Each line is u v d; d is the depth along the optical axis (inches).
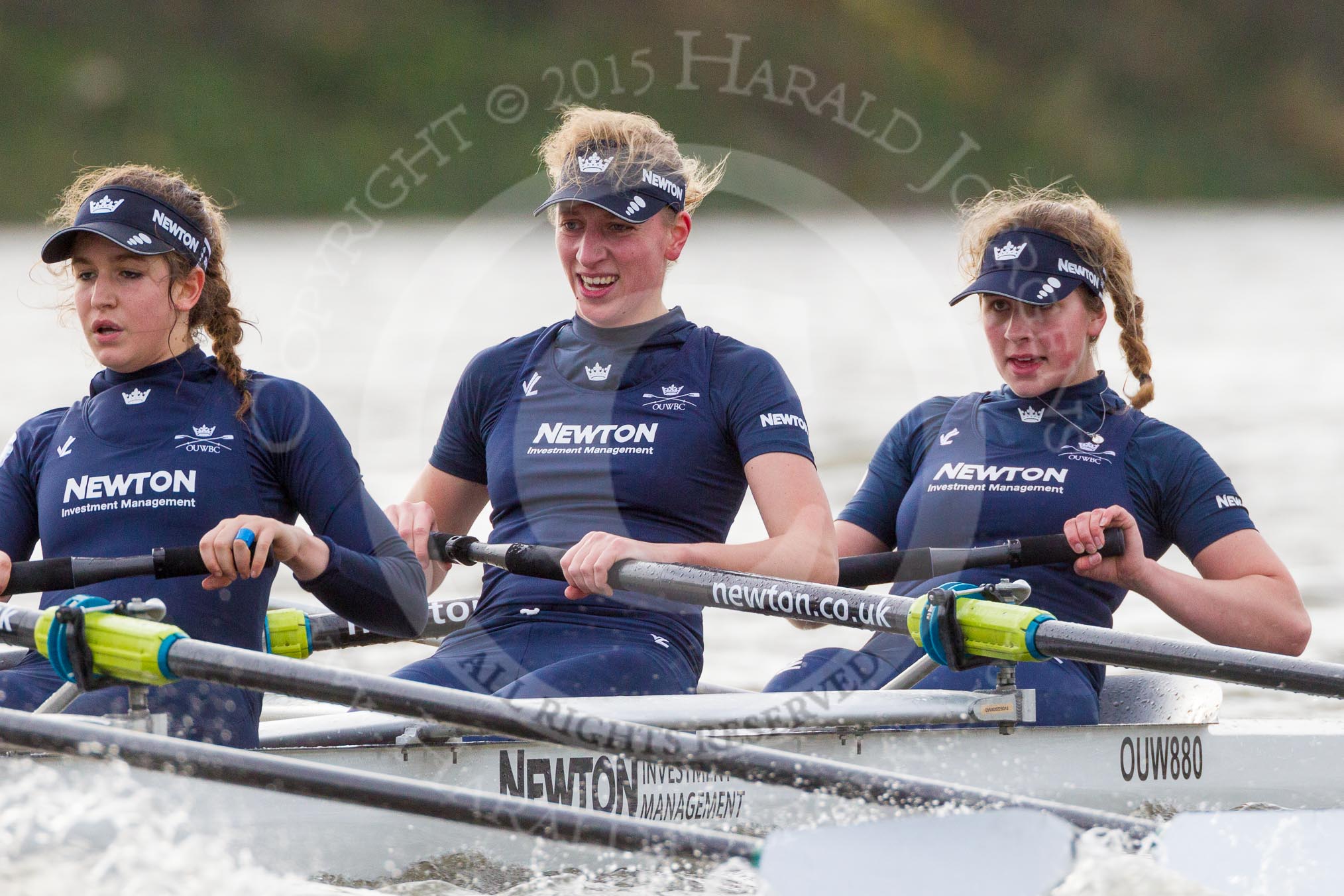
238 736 676.7
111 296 679.1
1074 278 786.8
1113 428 805.2
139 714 609.6
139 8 6820.9
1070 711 741.9
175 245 682.8
